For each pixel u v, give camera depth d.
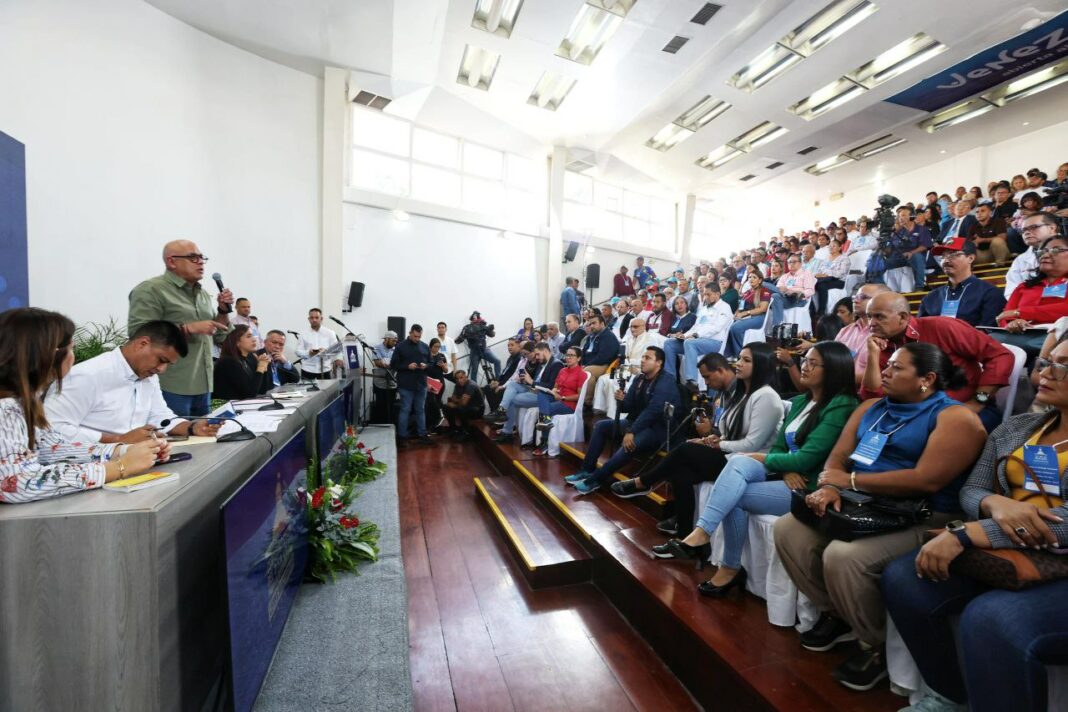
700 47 6.00
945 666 1.25
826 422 1.91
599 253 10.40
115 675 1.04
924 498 1.51
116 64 4.49
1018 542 1.15
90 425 1.61
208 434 1.87
